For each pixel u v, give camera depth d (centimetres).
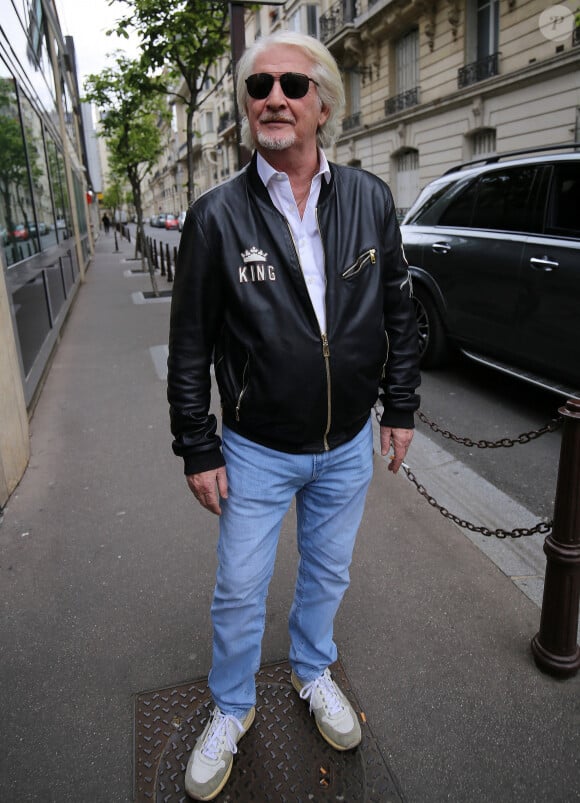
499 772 181
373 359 165
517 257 450
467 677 215
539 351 437
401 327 179
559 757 186
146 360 661
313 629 194
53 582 274
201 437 162
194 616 250
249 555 168
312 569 188
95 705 207
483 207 500
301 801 175
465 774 181
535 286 433
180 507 338
